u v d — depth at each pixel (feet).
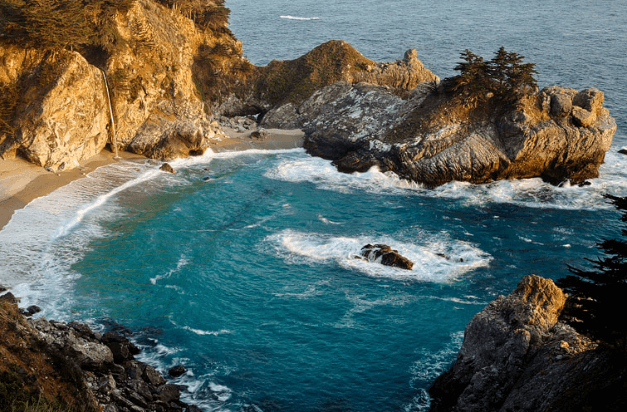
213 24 438.81
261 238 255.70
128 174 317.01
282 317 200.03
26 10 286.87
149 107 346.33
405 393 165.48
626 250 122.31
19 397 120.06
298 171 335.47
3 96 294.46
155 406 151.12
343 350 183.62
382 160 330.34
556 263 235.61
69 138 304.30
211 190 306.14
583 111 313.12
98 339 173.37
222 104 427.33
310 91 410.11
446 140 320.70
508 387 143.84
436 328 194.08
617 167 338.54
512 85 324.60
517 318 150.20
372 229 265.95
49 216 257.96
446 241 253.85
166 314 197.77
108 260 228.84
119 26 337.72
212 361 176.45
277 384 168.04
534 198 301.43
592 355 130.41
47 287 206.18
